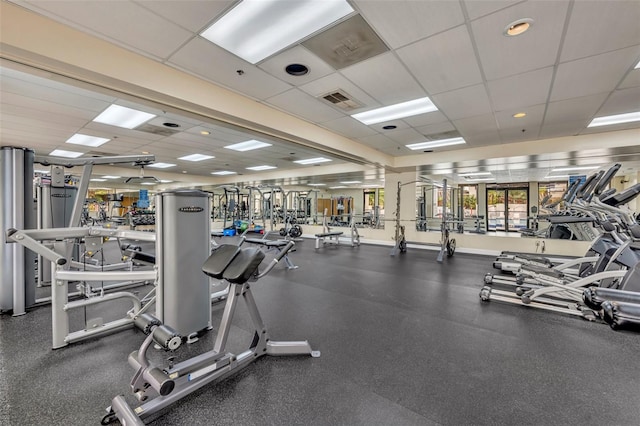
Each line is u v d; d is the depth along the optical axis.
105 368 2.00
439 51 2.54
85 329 2.45
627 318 1.05
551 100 3.55
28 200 3.07
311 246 8.55
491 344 2.37
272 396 1.71
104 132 5.29
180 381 1.63
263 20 2.14
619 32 2.21
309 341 2.41
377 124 4.63
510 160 6.21
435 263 5.92
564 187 9.06
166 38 2.37
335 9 2.02
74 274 2.25
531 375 1.93
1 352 2.21
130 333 2.54
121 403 1.49
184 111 3.29
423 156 7.00
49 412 1.58
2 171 2.95
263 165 9.27
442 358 2.14
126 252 3.36
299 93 3.46
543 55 2.56
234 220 11.16
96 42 2.37
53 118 4.48
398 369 2.00
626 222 3.02
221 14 2.07
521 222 9.91
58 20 2.13
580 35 2.26
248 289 2.06
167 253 2.35
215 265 1.92
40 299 3.25
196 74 2.98
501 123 4.48
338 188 15.33
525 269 3.73
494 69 2.83
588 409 1.60
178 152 7.17
